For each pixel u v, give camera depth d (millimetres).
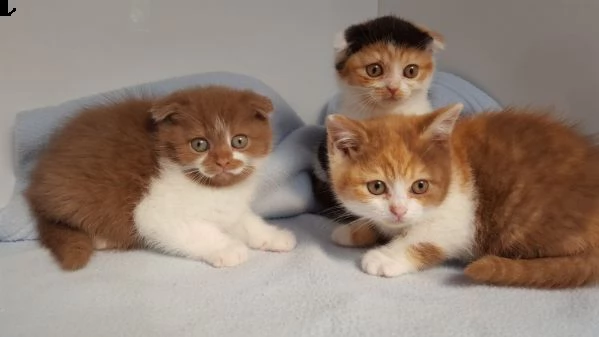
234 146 351
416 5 550
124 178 354
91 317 276
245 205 381
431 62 436
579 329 261
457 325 267
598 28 384
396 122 348
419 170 324
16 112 440
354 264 346
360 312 280
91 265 343
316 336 259
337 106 489
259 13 523
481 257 334
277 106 491
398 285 315
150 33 478
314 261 345
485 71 485
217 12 502
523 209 327
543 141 343
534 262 311
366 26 439
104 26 458
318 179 454
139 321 271
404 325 268
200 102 347
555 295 298
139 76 483
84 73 460
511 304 288
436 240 338
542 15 424
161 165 353
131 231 363
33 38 435
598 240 318
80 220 360
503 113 378
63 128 393
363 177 332
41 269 336
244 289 307
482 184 340
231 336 258
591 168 328
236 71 527
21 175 426
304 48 556
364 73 426
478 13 481
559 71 417
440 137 333
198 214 358
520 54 448
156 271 334
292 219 448
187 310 283
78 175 357
